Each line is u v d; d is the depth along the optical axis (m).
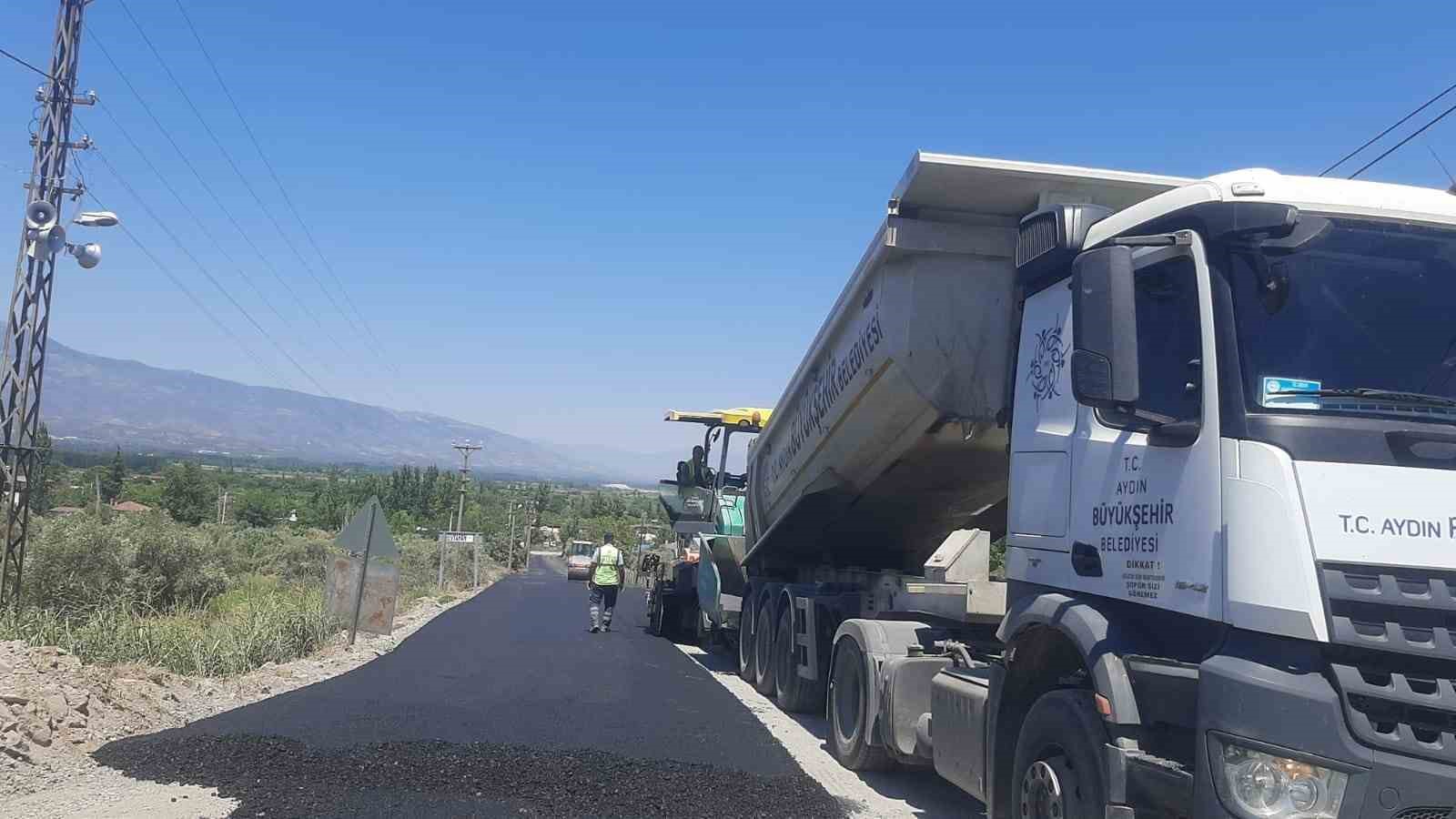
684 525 19.75
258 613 15.54
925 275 8.24
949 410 8.34
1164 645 4.82
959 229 8.08
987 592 8.06
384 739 8.73
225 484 86.75
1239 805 4.07
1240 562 4.29
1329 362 4.48
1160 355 4.95
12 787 6.91
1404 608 3.99
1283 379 4.44
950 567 9.07
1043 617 5.47
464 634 19.41
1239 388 4.47
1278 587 4.13
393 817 6.54
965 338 8.22
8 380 17.02
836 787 8.06
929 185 7.61
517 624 22.22
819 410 10.65
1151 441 4.94
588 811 6.87
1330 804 3.91
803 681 11.23
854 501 11.16
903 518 11.13
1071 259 6.02
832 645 10.10
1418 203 4.80
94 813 6.50
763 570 13.91
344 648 15.87
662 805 7.04
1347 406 4.36
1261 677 4.09
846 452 10.32
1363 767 3.88
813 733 10.23
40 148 17.28
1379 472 4.19
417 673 13.29
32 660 9.06
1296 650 4.09
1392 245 4.70
